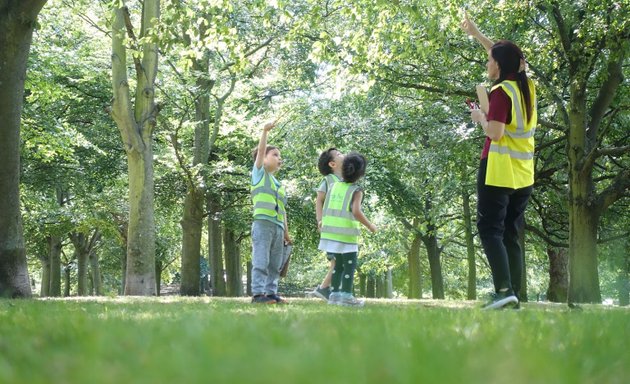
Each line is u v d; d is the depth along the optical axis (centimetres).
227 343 154
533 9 1605
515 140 580
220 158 2475
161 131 2336
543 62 1662
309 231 2620
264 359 106
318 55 1396
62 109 2464
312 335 202
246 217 2564
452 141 1780
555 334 225
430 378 93
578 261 1634
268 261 768
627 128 1845
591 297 1623
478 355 146
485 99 589
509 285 577
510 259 616
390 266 3519
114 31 1538
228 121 2430
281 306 631
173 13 1155
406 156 2064
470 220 2330
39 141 2102
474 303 918
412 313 378
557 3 1588
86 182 2562
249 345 159
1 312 428
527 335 224
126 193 2870
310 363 100
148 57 1580
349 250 754
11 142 925
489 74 593
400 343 177
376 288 4381
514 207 606
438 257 2781
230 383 90
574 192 1655
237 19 2117
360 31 1393
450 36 1664
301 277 5641
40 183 2486
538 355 140
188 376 95
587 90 1791
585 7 1538
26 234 3000
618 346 201
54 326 259
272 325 267
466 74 1773
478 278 4234
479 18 1597
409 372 95
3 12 912
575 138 1641
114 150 2494
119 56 1546
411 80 1791
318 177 2316
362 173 766
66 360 122
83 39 2350
